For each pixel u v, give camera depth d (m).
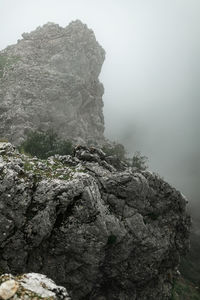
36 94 127.00
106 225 36.19
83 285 36.22
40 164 36.62
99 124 159.25
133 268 40.34
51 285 12.88
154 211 43.94
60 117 127.19
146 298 43.50
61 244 33.75
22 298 11.62
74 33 165.75
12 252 31.03
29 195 32.12
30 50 155.00
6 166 32.59
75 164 41.72
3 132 108.56
